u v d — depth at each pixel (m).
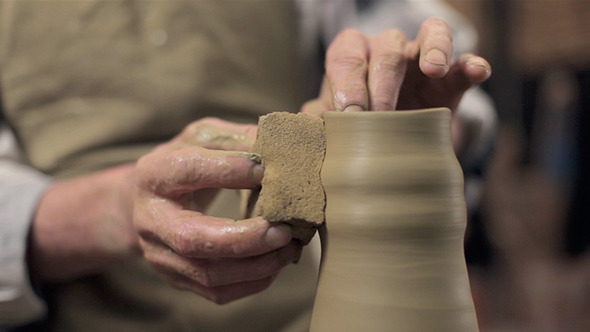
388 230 0.53
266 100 1.15
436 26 0.66
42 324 1.03
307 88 1.33
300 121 0.60
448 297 0.54
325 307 0.57
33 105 1.07
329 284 0.57
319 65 1.35
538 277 2.81
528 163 3.24
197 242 0.59
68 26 1.04
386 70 0.66
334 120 0.58
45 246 0.92
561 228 3.04
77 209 0.90
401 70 0.67
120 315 1.01
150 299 1.00
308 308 1.04
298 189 0.57
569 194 3.02
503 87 3.10
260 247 0.57
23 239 0.90
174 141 0.74
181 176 0.61
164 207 0.66
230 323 1.00
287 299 1.03
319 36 1.31
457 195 0.56
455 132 1.17
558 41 2.96
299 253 0.64
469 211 1.32
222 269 0.63
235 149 0.68
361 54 0.68
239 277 0.64
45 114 1.07
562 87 3.03
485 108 1.22
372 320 0.53
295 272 1.05
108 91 1.06
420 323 0.53
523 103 3.17
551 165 3.09
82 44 1.04
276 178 0.57
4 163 1.05
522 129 3.20
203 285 0.68
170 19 1.06
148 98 1.05
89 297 1.01
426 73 0.61
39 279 0.98
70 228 0.90
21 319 0.96
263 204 0.57
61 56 1.05
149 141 1.08
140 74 1.05
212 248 0.58
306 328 1.01
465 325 0.55
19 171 1.01
